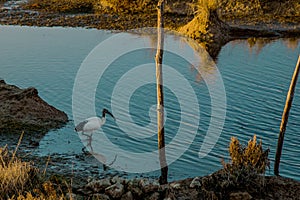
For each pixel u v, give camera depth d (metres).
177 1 41.47
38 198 9.16
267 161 12.20
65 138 16.81
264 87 23.55
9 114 17.91
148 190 10.31
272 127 18.67
